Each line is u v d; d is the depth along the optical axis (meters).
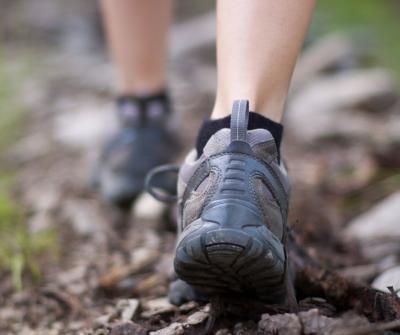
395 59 7.78
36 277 3.29
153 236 3.74
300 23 2.31
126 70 3.96
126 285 3.13
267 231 2.14
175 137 4.16
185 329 2.35
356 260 3.18
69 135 6.00
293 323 2.06
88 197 4.43
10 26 10.20
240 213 2.11
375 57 7.77
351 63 7.28
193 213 2.21
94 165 4.49
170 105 4.15
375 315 2.27
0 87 7.27
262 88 2.31
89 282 3.22
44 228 3.94
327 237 3.40
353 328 2.02
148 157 3.94
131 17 3.85
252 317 2.36
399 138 4.81
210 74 8.14
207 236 2.07
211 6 11.59
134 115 4.00
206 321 2.39
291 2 2.29
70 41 9.73
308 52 8.16
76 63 8.61
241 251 2.06
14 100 7.07
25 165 5.48
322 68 7.25
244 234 2.06
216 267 2.14
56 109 6.89
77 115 6.56
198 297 2.57
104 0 3.94
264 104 2.33
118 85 4.06
